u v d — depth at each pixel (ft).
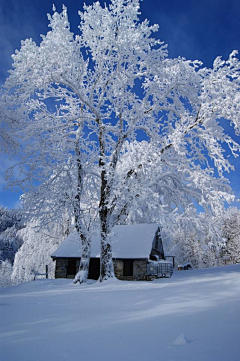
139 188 59.00
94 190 70.95
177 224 64.03
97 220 67.26
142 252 79.97
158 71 60.90
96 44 60.64
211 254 162.61
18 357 9.15
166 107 67.82
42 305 25.50
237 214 186.09
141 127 65.62
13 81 57.31
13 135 55.16
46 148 60.80
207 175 61.93
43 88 61.31
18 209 62.69
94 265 86.53
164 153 63.98
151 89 62.95
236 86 58.49
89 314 18.99
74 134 70.95
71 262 87.86
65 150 63.72
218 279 42.63
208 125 62.13
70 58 56.13
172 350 9.12
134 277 78.95
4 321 17.25
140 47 58.49
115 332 12.35
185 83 63.77
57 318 17.80
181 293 26.94
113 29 58.70
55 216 65.67
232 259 178.60
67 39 54.75
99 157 60.39
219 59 59.11
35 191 61.26
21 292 49.08
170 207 72.02
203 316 14.69
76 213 64.13
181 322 13.58
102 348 9.87
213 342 9.77
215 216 63.00
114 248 84.38
